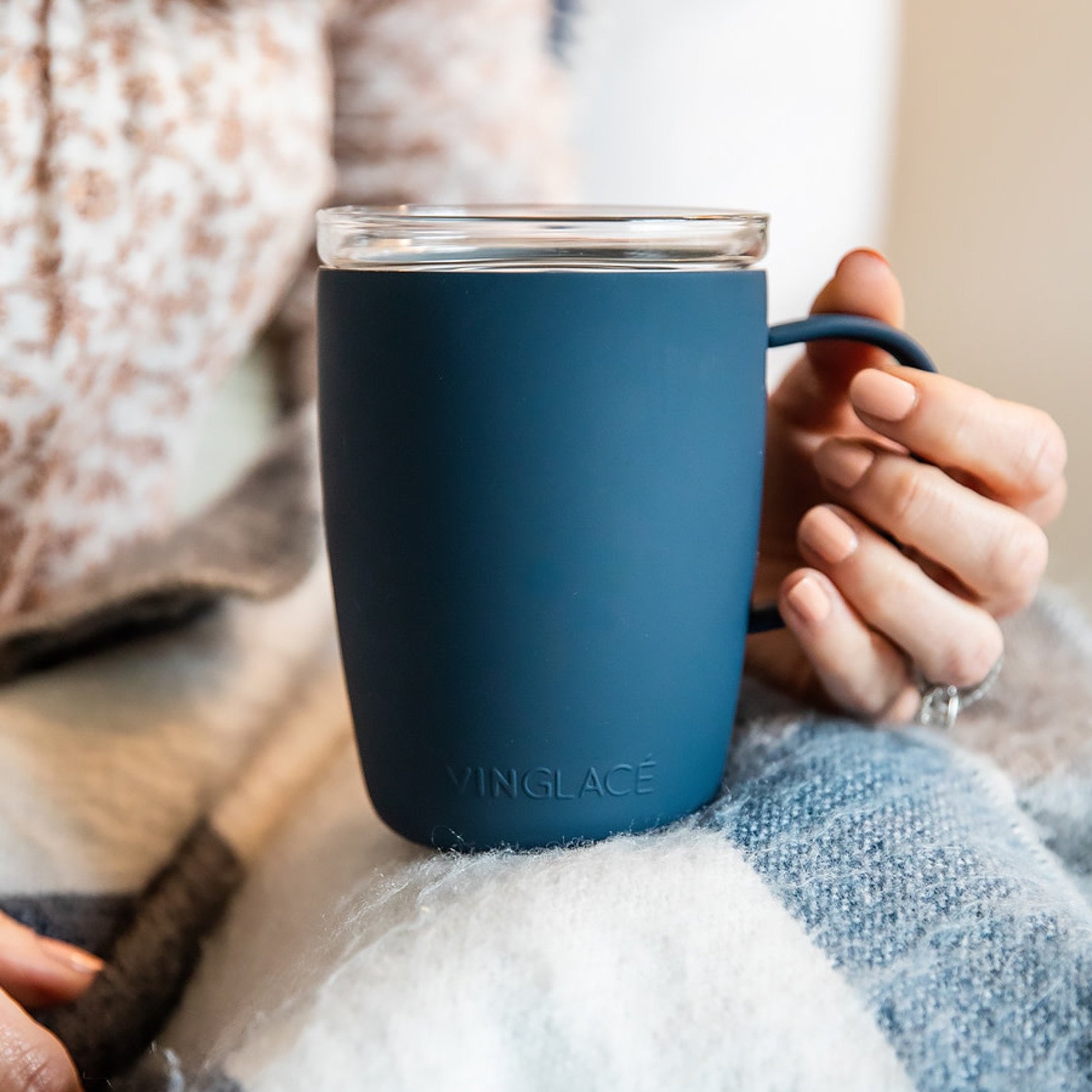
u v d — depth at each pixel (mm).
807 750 408
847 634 417
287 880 411
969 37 704
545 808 350
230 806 456
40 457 527
